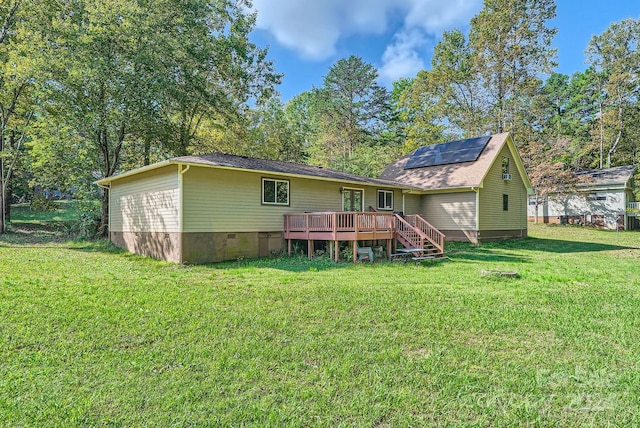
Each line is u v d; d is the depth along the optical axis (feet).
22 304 18.38
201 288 23.39
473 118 100.42
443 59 104.63
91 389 10.48
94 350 13.14
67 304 18.61
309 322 16.53
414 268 33.24
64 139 53.47
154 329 15.28
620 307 19.44
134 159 67.46
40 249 43.19
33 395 10.09
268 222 43.11
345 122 126.31
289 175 42.80
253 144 77.92
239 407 9.61
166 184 38.17
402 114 119.65
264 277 27.99
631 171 93.76
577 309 19.01
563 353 13.33
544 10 88.02
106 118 51.98
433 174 67.10
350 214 38.78
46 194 83.71
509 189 67.87
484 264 36.32
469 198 60.39
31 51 48.21
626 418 9.29
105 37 49.80
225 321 16.42
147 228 41.32
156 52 53.62
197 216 37.01
